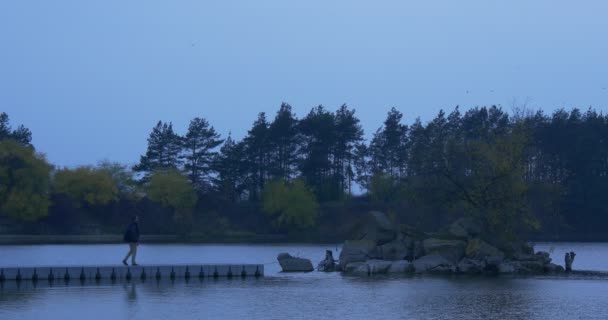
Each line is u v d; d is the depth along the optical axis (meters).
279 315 38.34
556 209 91.19
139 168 149.75
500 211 66.31
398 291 48.28
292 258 64.06
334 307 40.97
